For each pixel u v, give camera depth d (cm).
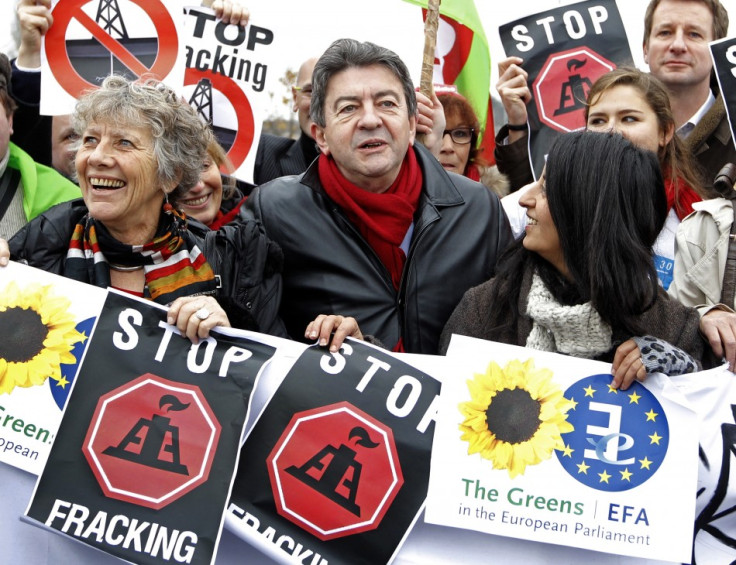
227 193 465
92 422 292
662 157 418
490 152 600
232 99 460
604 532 285
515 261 324
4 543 296
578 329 296
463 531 294
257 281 343
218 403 294
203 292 331
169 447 290
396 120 364
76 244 325
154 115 320
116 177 315
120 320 302
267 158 507
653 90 413
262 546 290
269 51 464
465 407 293
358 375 300
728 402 297
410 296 366
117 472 288
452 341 298
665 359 289
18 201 407
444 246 373
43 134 463
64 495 286
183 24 437
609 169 295
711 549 297
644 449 289
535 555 292
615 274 290
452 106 511
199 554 281
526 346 312
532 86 503
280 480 293
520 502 287
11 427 295
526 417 292
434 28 480
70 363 300
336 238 372
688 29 477
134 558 282
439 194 383
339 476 293
